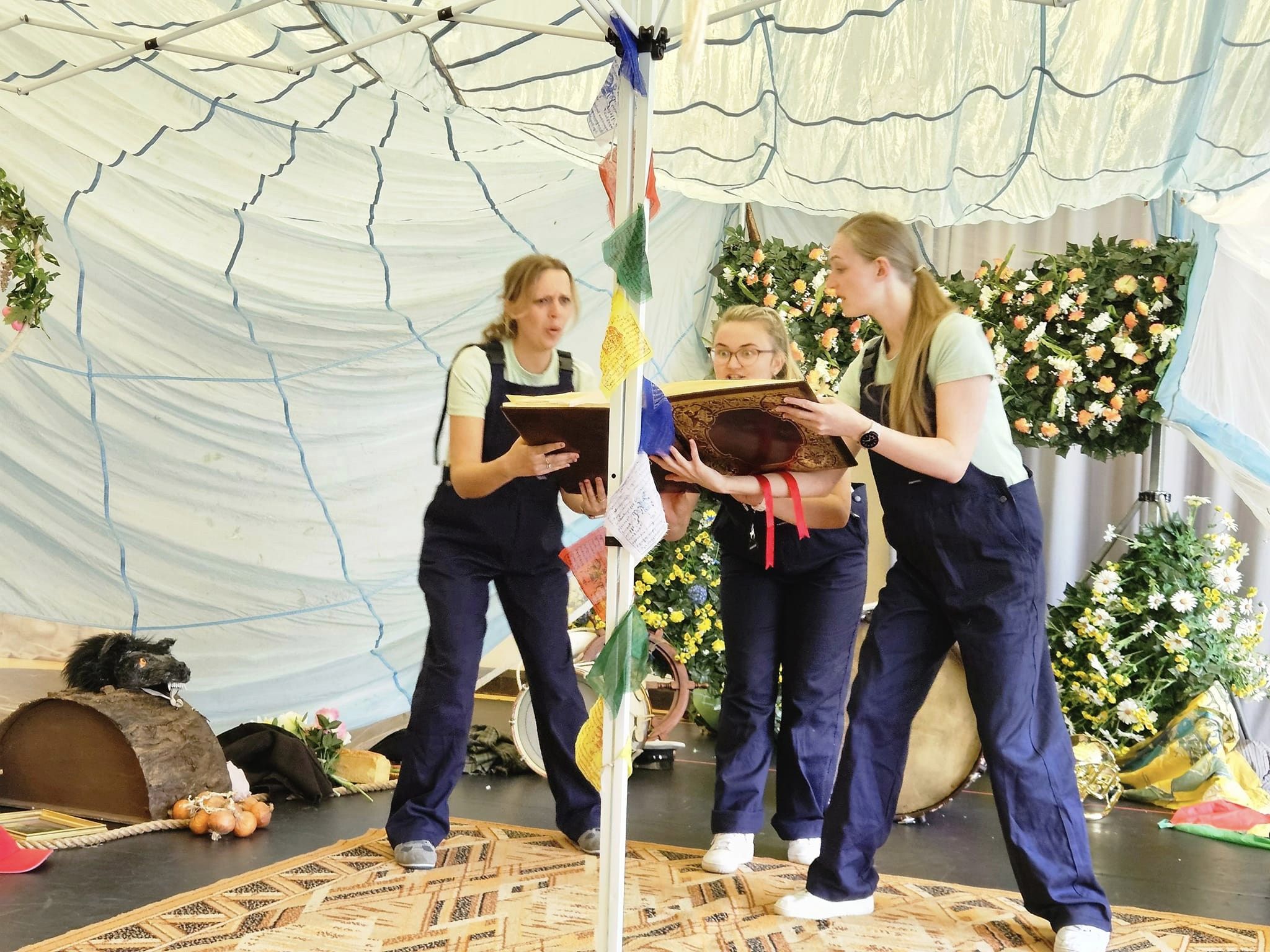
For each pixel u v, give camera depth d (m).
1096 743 4.42
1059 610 5.19
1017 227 5.95
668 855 3.41
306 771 3.99
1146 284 5.05
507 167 4.81
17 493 3.99
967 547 2.72
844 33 3.26
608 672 1.96
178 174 4.07
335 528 4.75
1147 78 3.22
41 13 3.36
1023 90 3.37
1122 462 5.77
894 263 2.79
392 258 4.72
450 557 3.28
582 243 5.27
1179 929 2.85
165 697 3.75
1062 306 5.11
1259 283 4.65
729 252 6.12
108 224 4.00
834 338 5.83
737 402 2.49
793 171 3.84
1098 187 3.68
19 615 4.07
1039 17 3.15
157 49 2.78
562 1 3.07
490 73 3.32
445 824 3.28
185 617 4.43
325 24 3.09
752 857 3.33
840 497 3.25
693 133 3.71
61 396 4.03
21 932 2.53
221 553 4.47
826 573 3.36
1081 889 2.64
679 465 2.76
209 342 4.36
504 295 3.27
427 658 3.30
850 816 2.82
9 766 3.70
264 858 3.21
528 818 3.80
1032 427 5.33
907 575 2.88
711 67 3.47
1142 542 5.07
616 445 1.98
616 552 1.98
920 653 2.85
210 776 3.67
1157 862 3.60
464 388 3.23
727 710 3.39
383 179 4.50
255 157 4.17
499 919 2.72
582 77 3.40
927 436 2.75
